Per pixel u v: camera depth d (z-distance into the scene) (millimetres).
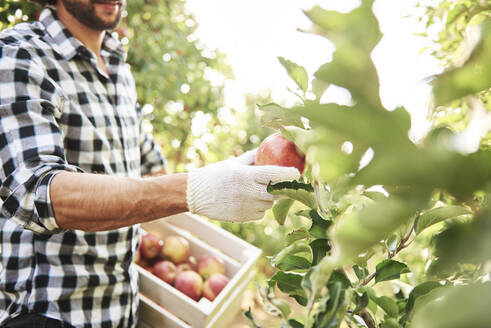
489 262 390
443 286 606
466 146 331
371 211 340
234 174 1059
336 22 295
